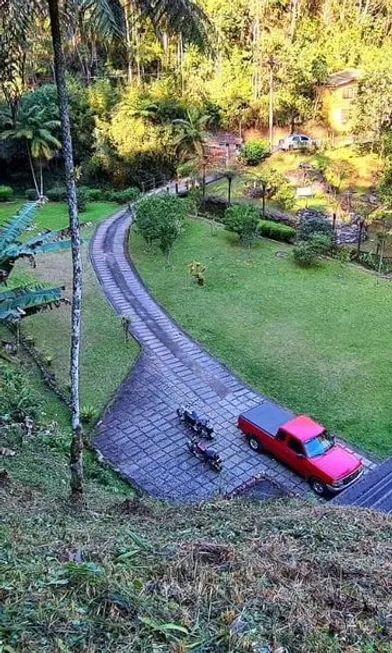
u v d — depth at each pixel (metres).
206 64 41.41
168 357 17.52
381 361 16.94
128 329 19.02
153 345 18.23
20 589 4.17
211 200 32.03
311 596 4.66
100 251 26.69
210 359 17.42
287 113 40.91
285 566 5.23
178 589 4.47
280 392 15.64
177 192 33.97
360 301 21.09
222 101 41.28
